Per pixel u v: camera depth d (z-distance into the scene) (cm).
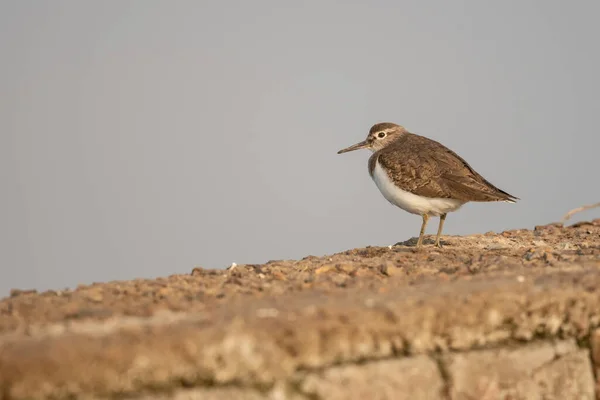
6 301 1274
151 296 1306
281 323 1048
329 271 1527
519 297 1217
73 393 922
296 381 1027
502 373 1168
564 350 1233
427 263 1598
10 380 899
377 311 1115
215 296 1294
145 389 952
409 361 1109
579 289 1274
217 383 984
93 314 1141
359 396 1053
